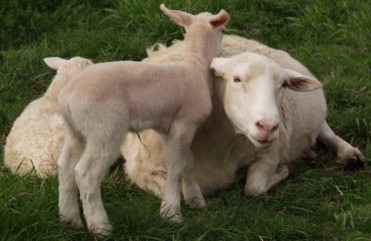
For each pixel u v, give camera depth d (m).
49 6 13.65
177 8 13.43
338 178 9.95
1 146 10.57
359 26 13.81
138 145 9.38
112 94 7.62
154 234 8.11
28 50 12.43
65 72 10.49
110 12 13.73
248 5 14.11
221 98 8.73
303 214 9.17
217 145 9.09
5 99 11.54
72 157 7.91
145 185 9.32
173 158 8.28
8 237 7.62
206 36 8.67
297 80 8.56
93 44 12.72
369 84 12.23
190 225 8.28
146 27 13.25
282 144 9.87
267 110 7.91
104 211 7.85
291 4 14.26
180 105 8.18
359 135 11.20
